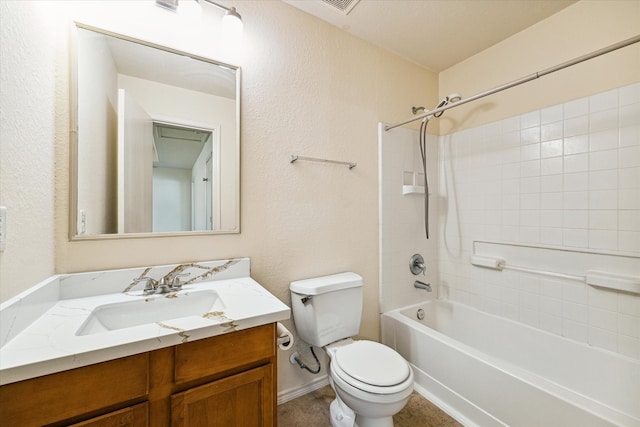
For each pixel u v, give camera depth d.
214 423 0.84
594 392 1.41
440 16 1.69
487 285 1.99
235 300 1.04
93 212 1.10
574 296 1.56
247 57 1.44
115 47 1.15
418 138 2.20
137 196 1.19
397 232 2.05
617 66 1.43
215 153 1.35
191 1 1.21
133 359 0.73
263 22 1.49
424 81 2.26
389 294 2.01
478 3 1.59
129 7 1.17
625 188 1.39
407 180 2.13
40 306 0.87
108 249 1.12
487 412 1.34
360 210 1.88
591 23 1.52
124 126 1.17
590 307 1.50
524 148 1.79
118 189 1.15
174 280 1.20
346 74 1.82
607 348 1.43
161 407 0.76
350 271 1.83
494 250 1.95
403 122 1.87
